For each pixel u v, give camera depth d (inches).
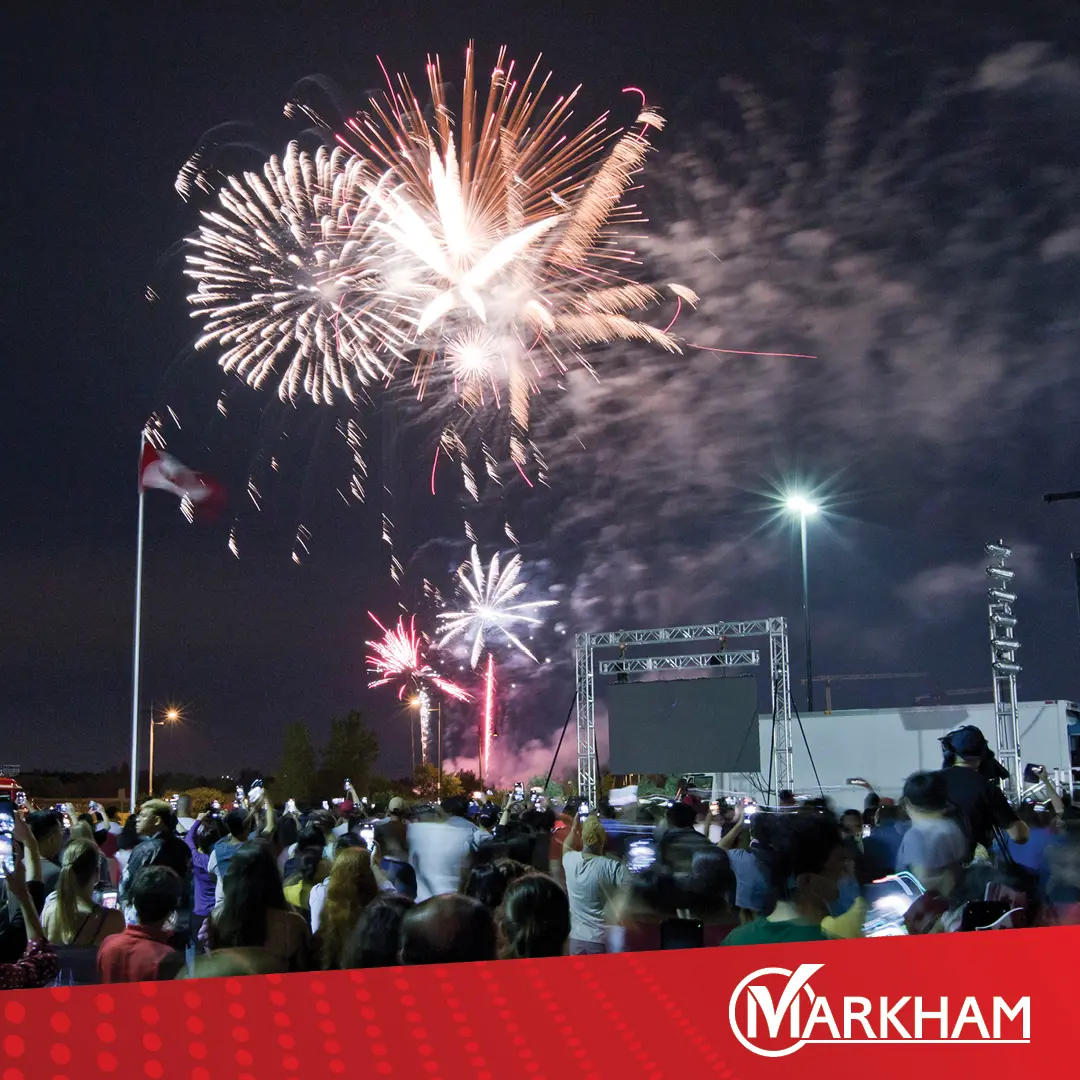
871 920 185.0
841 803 1195.3
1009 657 1082.1
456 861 323.9
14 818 254.8
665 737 965.8
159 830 346.6
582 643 1201.4
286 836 371.9
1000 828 206.5
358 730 1979.6
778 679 1133.1
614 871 264.1
